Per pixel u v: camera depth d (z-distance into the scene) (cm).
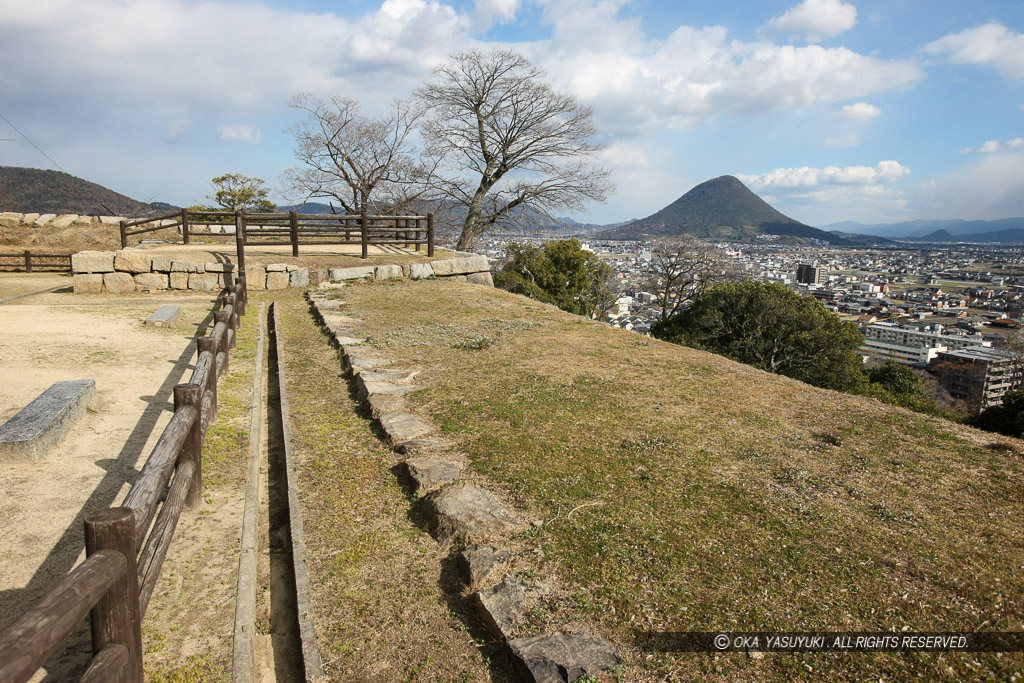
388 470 441
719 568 299
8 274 1466
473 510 355
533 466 416
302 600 290
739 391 603
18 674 131
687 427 495
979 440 473
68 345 730
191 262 1245
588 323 980
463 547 325
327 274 1366
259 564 338
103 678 175
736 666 237
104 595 195
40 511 345
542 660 237
